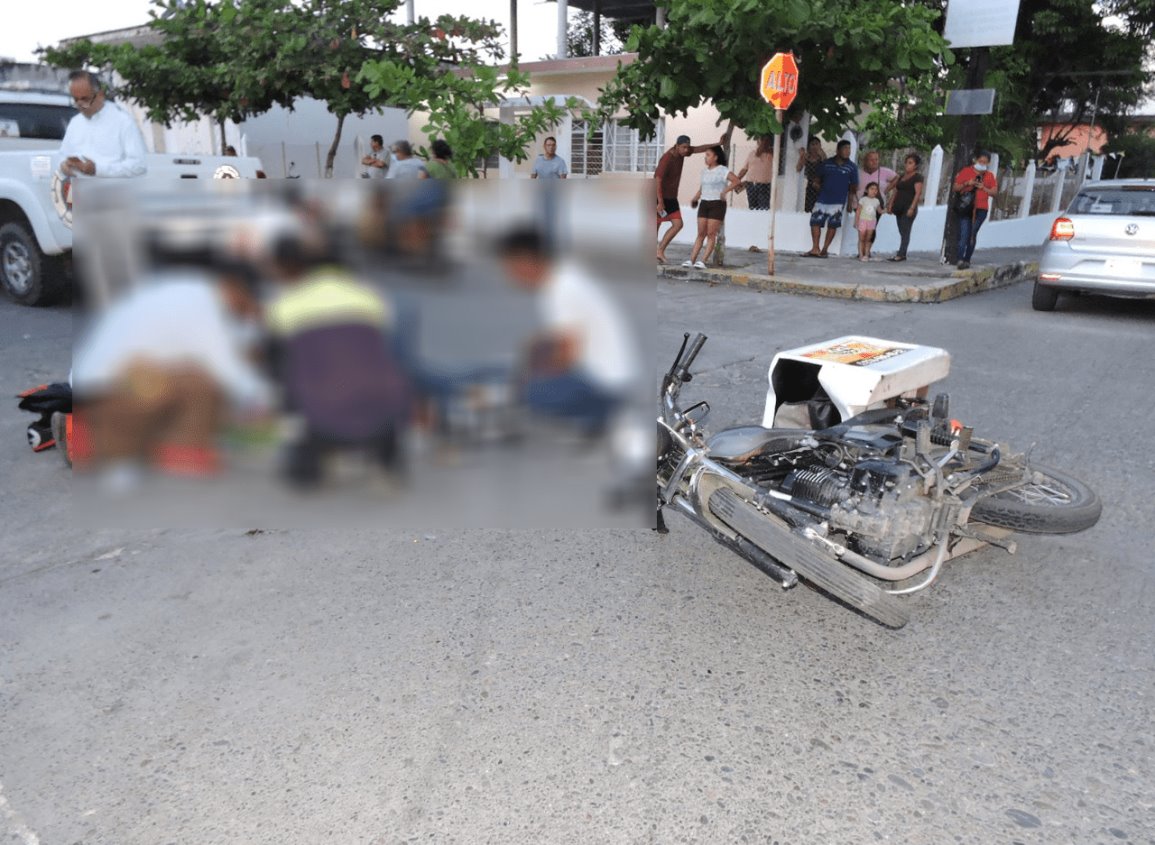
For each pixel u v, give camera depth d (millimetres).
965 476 3271
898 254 12367
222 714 2744
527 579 3592
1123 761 2562
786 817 2348
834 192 12461
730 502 3082
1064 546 3898
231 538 3896
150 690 2861
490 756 2566
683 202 16562
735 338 7918
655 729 2688
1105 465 4805
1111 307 9750
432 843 2256
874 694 2871
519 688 2881
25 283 8562
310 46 11672
